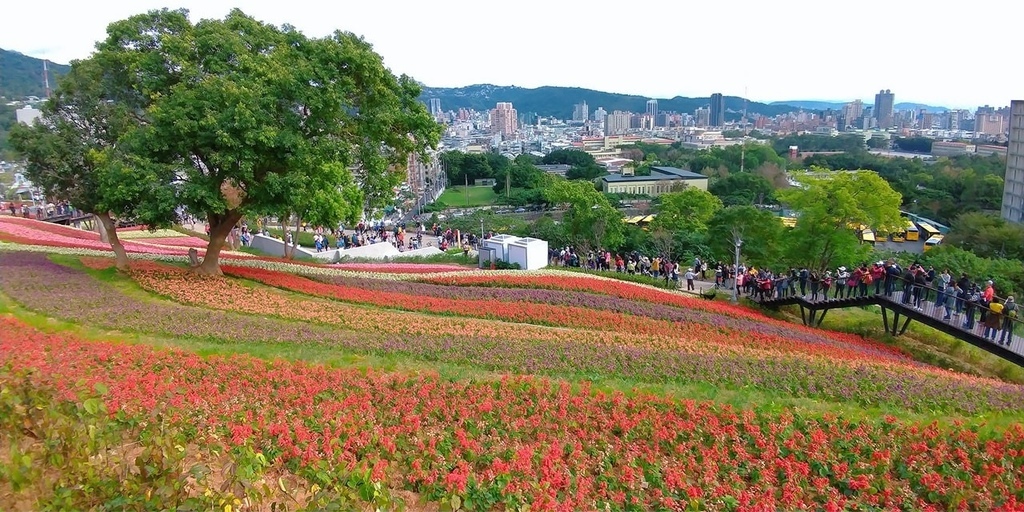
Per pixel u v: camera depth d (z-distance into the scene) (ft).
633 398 48.85
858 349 77.97
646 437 42.75
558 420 44.32
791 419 45.32
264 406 41.86
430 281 100.68
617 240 190.19
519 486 33.35
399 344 61.93
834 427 43.98
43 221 150.20
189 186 76.54
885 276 86.33
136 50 81.92
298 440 36.11
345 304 81.92
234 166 78.43
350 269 108.17
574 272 116.57
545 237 199.41
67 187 80.38
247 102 75.56
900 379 59.31
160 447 26.84
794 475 37.65
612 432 43.86
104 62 80.84
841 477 37.58
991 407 54.34
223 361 50.85
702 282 130.41
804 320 95.91
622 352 62.64
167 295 75.10
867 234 244.22
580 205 197.88
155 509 22.86
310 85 82.74
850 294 91.25
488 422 42.68
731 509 33.71
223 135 73.56
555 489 34.01
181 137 76.69
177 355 51.31
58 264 85.87
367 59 86.84
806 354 70.33
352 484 29.17
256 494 25.30
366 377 49.67
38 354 46.24
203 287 79.20
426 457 36.78
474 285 99.71
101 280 79.46
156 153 78.13
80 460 24.36
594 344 66.08
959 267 136.87
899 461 40.22
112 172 73.46
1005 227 195.72
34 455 25.94
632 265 131.54
